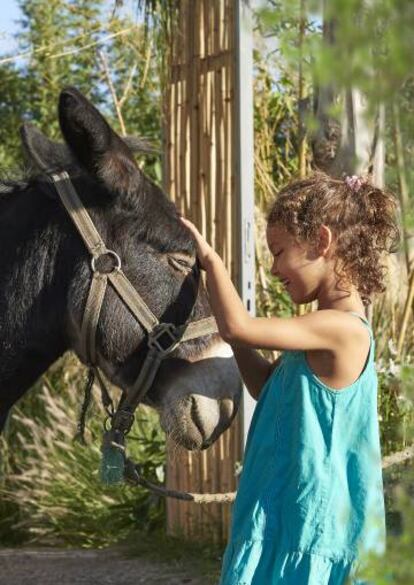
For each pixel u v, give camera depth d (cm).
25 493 732
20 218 342
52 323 337
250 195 516
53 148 348
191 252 337
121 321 331
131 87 1119
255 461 253
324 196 251
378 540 227
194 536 605
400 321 581
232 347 286
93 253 330
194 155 585
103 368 340
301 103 456
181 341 333
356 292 255
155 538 640
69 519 713
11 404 346
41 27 1196
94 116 315
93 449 738
